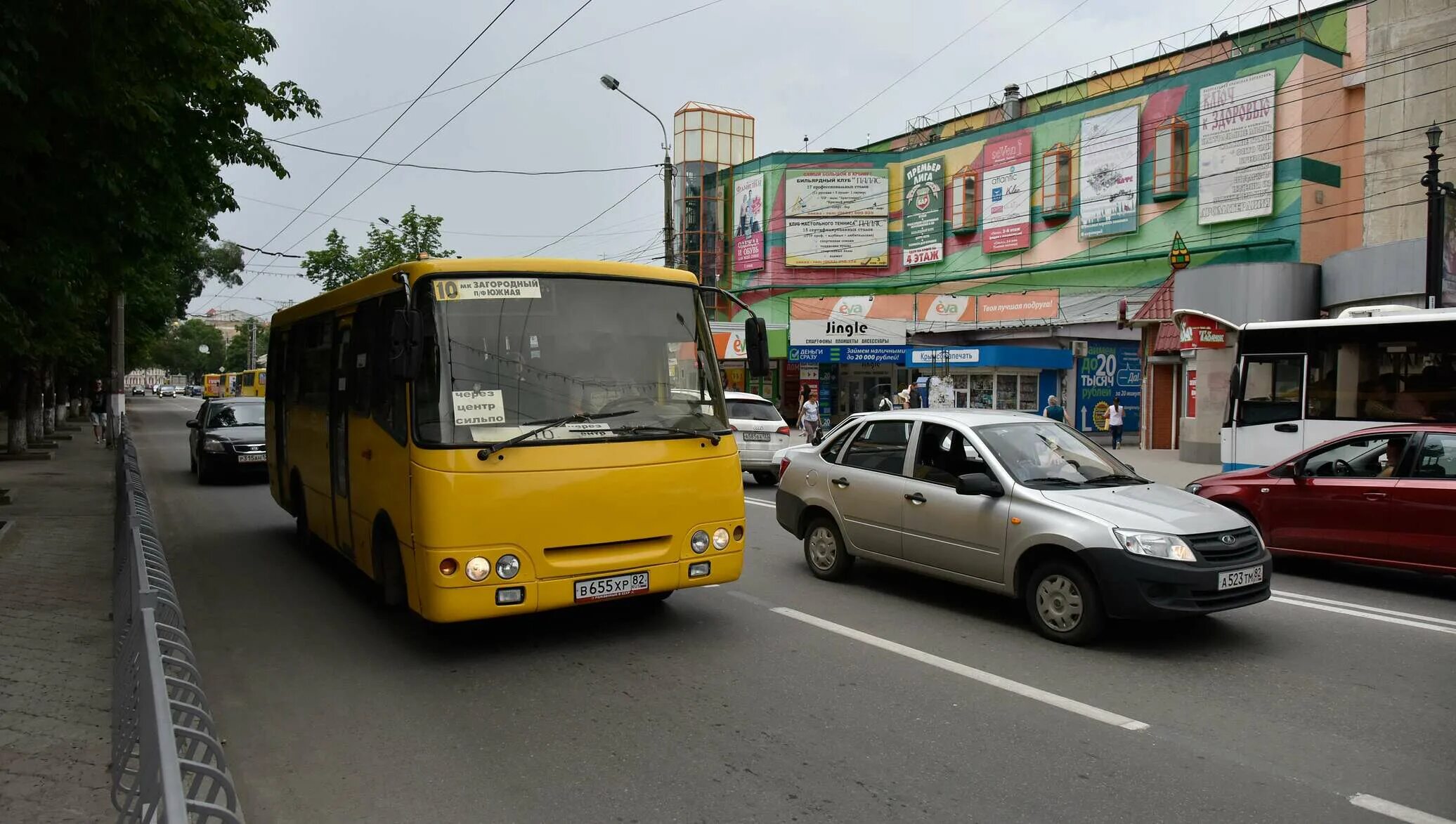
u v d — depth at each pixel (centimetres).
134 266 1059
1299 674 589
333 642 668
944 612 743
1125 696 545
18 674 573
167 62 811
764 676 582
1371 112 2328
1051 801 409
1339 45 2892
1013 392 3091
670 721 508
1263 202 2748
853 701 538
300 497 1012
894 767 446
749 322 707
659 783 429
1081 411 3173
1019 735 485
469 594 568
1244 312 2283
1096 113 3191
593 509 603
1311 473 910
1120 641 663
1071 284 3303
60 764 441
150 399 10162
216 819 378
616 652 635
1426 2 2211
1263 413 1313
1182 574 606
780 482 920
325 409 863
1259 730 494
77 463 2178
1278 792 419
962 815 396
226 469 1673
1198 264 2912
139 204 950
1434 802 409
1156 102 3016
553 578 591
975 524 709
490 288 617
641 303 661
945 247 3766
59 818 382
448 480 568
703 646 648
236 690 566
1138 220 3081
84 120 816
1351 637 679
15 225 874
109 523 1216
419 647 653
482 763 453
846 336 3412
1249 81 2777
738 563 670
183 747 361
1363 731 492
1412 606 790
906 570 783
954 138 3703
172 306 3291
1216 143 2861
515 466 584
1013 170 3472
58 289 900
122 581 578
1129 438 3238
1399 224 2264
